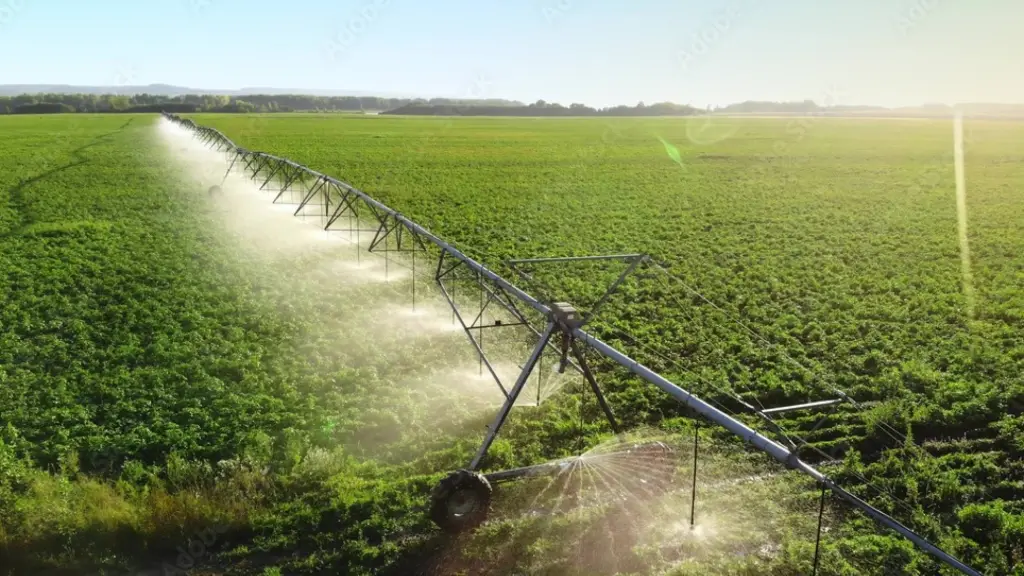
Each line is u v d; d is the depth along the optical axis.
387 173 55.22
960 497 12.14
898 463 12.91
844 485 12.52
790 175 56.69
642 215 38.66
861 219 37.06
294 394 15.42
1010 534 11.05
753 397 15.87
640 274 25.66
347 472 12.48
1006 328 19.75
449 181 51.53
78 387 15.52
